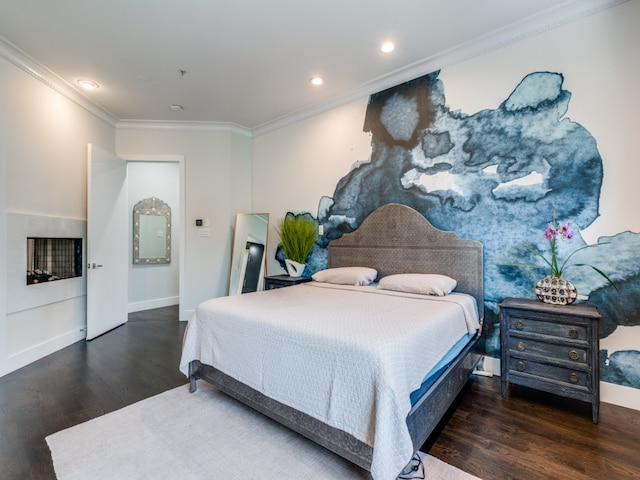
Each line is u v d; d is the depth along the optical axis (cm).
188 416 200
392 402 124
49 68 302
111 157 399
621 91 212
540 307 209
